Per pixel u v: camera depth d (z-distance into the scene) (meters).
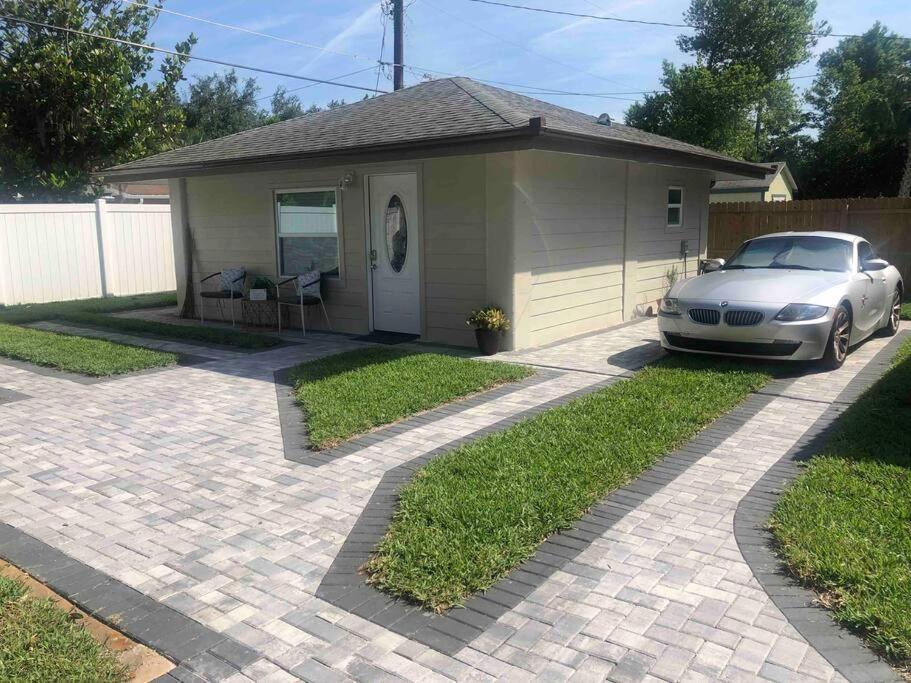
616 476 4.80
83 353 9.34
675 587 3.52
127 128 19.95
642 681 2.83
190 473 5.22
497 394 7.25
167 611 3.41
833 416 6.21
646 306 12.59
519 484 4.67
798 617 3.23
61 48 18.62
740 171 13.77
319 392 7.16
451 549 3.82
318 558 3.91
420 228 9.88
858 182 37.41
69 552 4.03
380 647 3.11
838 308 7.76
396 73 20.23
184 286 13.27
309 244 11.41
